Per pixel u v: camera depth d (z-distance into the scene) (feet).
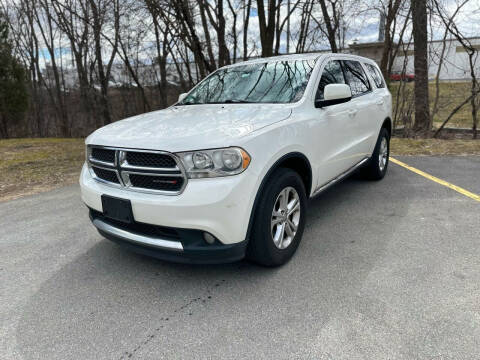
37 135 83.71
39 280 9.89
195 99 13.56
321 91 11.93
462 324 7.26
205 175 7.94
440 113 45.85
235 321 7.75
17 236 13.12
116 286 9.43
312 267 9.80
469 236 11.19
